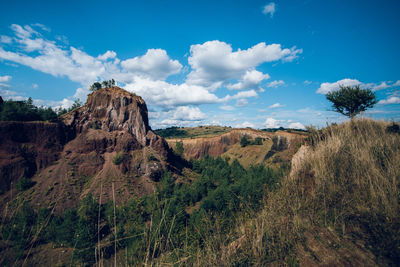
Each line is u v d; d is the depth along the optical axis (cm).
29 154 6181
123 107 8956
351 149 489
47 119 7456
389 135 600
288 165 602
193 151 12694
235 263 304
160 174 7262
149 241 304
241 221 382
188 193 4859
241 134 12412
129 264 271
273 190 451
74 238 1933
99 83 9825
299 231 342
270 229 342
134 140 8262
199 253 312
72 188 5581
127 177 6681
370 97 1817
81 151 7194
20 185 5053
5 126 6159
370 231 316
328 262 283
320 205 380
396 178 360
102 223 2623
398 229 289
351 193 383
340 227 338
